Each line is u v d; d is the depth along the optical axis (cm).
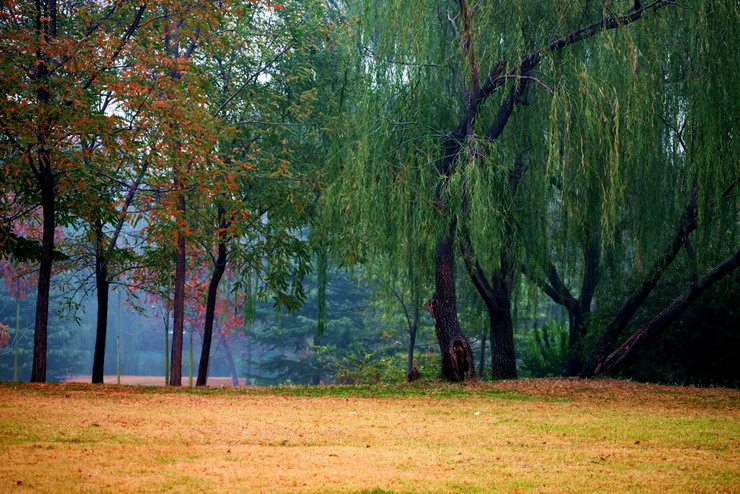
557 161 2053
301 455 992
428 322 4591
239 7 2295
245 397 1953
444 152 2333
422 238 2205
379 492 785
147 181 2212
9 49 1933
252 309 3008
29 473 823
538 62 2275
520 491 799
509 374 2789
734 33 2034
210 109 2617
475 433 1255
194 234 2684
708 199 2145
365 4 2386
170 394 1986
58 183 2095
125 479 813
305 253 2905
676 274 2864
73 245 2830
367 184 2238
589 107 2042
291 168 2730
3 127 1931
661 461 991
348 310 6391
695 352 2936
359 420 1416
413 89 2286
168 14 2178
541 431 1298
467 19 2212
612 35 2158
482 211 2102
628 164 2098
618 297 3005
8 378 7281
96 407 1495
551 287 3500
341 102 2606
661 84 2142
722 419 1527
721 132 2042
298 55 2875
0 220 2366
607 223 2081
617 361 2719
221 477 838
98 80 2066
